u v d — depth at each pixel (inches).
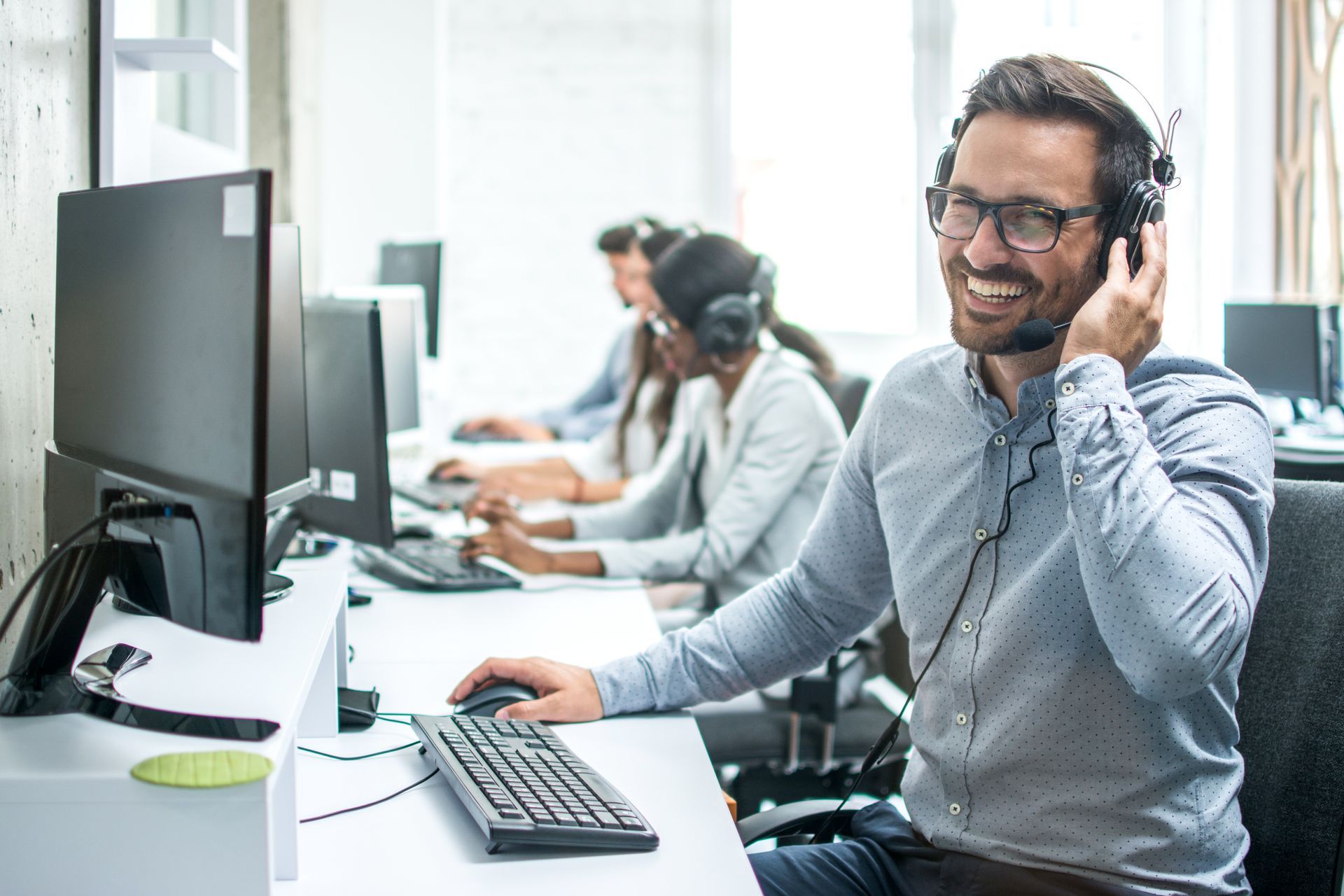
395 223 181.6
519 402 187.8
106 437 36.4
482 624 59.1
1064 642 38.2
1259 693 40.1
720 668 46.6
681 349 82.7
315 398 64.5
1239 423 37.6
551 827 33.0
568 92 185.8
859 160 175.2
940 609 42.3
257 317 28.1
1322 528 39.9
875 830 43.2
